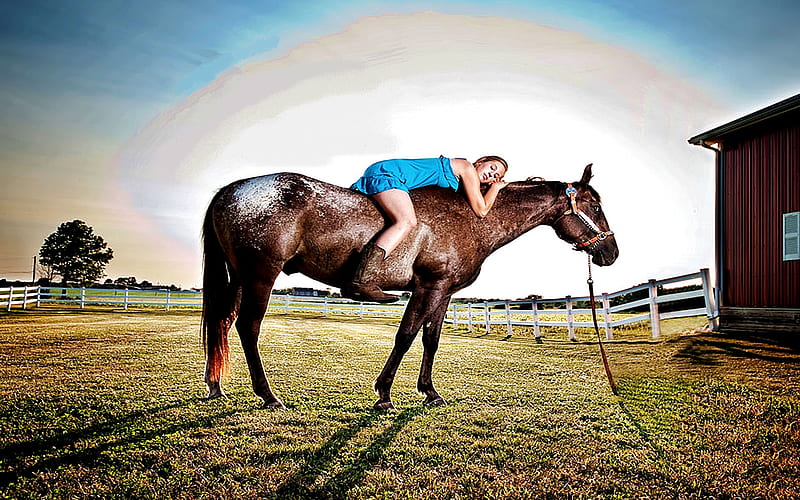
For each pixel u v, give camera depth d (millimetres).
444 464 3205
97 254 60781
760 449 3482
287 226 4203
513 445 3566
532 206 5023
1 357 7488
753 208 11094
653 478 2988
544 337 13883
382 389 4598
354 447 3486
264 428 3867
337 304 26156
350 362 7703
